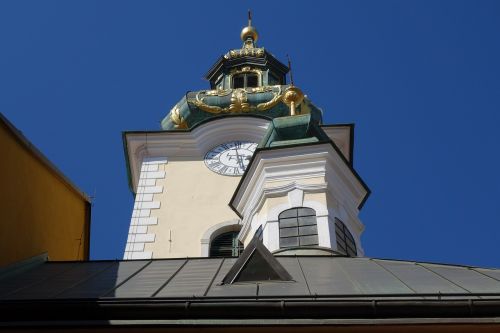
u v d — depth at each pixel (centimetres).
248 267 1402
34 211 1809
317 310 1105
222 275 1459
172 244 2525
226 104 3225
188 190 2731
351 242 2184
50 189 1922
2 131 1686
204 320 1108
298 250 1953
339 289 1249
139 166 2947
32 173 1822
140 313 1121
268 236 2064
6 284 1454
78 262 1728
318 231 2048
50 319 1123
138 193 2730
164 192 2728
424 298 1114
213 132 2925
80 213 2109
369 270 1506
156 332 1105
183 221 2600
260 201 2177
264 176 2206
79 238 2091
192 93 3294
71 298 1180
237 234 2558
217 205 2658
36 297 1263
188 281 1398
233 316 1112
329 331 1088
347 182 2272
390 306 1102
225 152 2894
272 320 1100
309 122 2331
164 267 1605
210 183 2758
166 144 2906
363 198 2364
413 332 1085
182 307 1118
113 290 1320
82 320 1118
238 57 3756
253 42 4388
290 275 1416
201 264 1633
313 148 2223
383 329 1085
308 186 2153
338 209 2173
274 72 3778
